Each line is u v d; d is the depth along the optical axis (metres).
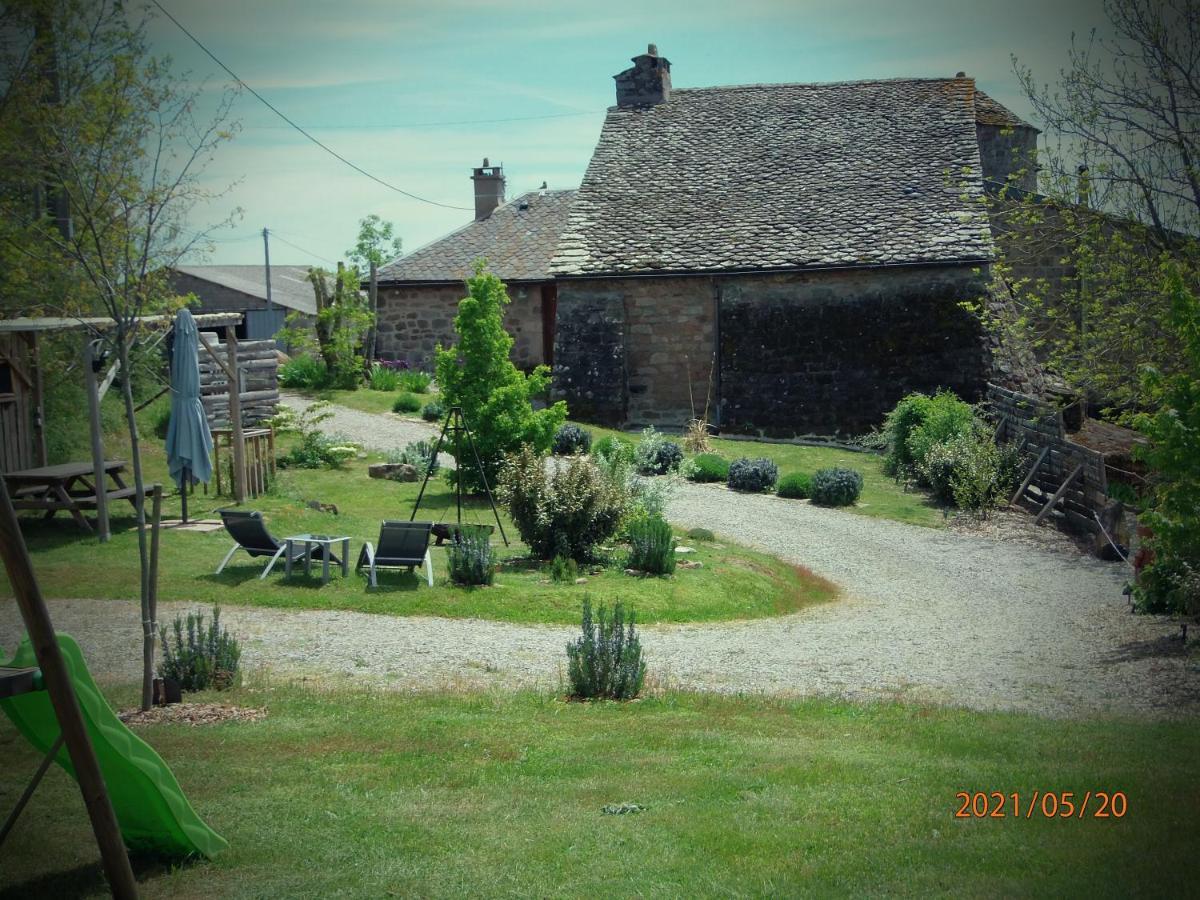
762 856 5.92
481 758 8.04
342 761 7.91
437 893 5.57
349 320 34.50
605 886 5.58
